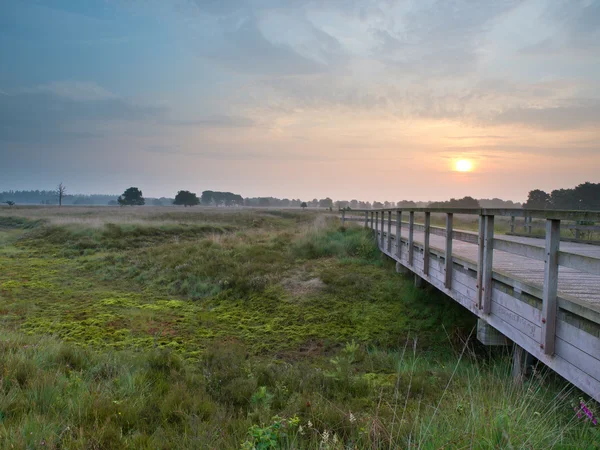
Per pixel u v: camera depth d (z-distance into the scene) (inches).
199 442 137.7
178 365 244.1
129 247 825.5
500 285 217.3
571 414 160.2
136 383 199.2
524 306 189.5
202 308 433.4
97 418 148.1
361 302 421.4
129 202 4916.3
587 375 141.8
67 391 173.9
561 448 122.3
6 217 1304.1
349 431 151.2
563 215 147.9
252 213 1844.2
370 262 567.8
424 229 363.6
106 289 510.3
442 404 177.6
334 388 219.0
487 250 226.8
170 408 173.3
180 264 577.0
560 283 230.4
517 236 592.7
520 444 115.6
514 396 170.4
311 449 132.3
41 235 912.9
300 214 1844.2
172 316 402.9
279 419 147.9
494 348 292.7
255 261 573.3
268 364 261.7
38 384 170.6
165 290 504.1
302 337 350.0
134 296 478.6
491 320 226.7
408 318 378.9
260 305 426.9
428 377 240.5
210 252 622.8
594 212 131.0
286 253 621.0
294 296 442.6
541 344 170.4
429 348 324.8
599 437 129.5
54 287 511.2
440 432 131.0
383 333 354.3
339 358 288.7
